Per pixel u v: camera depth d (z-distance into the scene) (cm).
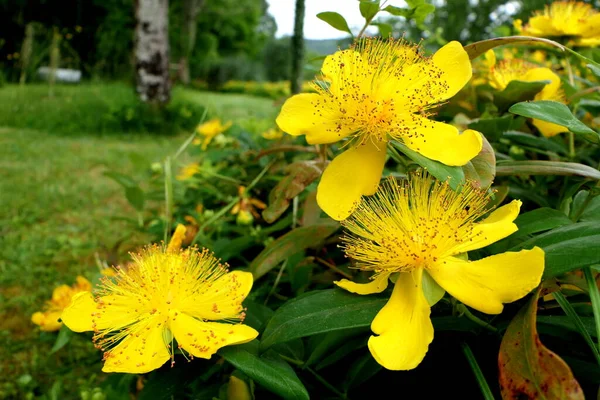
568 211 20
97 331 16
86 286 30
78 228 83
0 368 50
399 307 15
